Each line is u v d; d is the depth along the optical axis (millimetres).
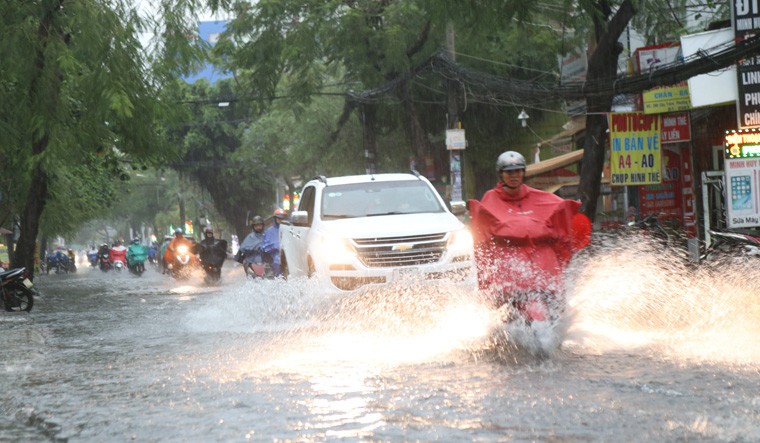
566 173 31250
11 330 13516
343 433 5359
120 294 24203
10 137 21062
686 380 6793
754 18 17922
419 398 6391
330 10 29906
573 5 21031
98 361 9266
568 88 21344
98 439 5492
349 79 34094
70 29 20828
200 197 73188
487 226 8586
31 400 7027
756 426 5234
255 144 49844
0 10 21094
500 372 7398
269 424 5695
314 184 14320
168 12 21922
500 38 31125
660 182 21750
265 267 20781
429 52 30438
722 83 19359
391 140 38875
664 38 24203
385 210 13500
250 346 9906
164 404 6559
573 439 5051
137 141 22438
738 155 16438
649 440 4984
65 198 37938
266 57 30688
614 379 6898
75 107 24891
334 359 8523
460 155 26906
